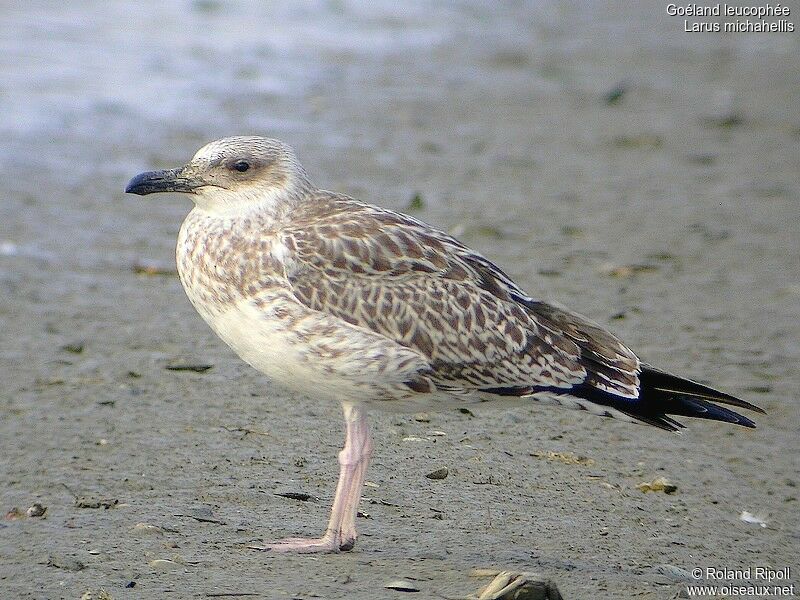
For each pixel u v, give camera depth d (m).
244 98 26.28
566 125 26.64
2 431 11.98
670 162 24.17
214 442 11.85
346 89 28.05
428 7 38.72
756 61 34.25
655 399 10.02
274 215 10.25
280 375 10.02
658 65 33.31
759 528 10.79
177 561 9.53
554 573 9.57
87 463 11.33
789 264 18.47
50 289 16.02
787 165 24.30
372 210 10.37
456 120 26.31
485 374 10.02
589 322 10.30
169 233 18.52
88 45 28.69
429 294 9.98
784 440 12.64
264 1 35.75
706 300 16.73
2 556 9.58
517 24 37.88
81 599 8.93
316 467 11.41
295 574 9.36
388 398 9.92
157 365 13.77
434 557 9.73
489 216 19.84
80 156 21.64
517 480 11.32
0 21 29.83
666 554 10.11
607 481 11.48
